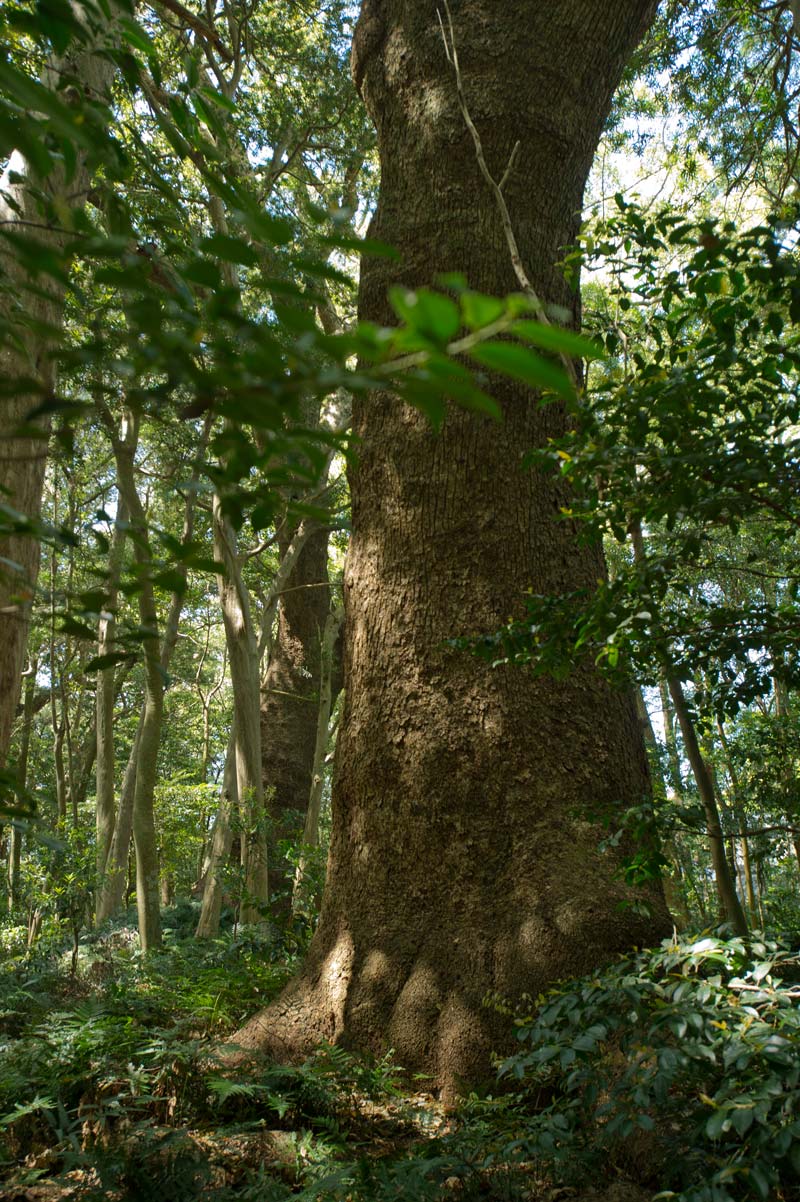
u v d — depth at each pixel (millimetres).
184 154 1660
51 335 951
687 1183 3418
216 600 19891
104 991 6953
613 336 3867
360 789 6328
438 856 5938
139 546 1292
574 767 5969
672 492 3238
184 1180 4035
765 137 14367
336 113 14883
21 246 870
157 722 10961
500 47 7125
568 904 5480
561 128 7113
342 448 1017
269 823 11398
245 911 10656
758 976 3127
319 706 17219
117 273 943
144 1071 5266
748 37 14445
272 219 940
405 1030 5547
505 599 6262
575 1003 3414
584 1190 3801
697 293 3180
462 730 6070
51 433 1014
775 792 7379
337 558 25641
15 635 5348
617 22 7461
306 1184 4109
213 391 994
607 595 3469
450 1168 3953
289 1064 5621
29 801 1562
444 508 6449
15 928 13133
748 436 3209
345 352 817
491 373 6535
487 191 6898
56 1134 4859
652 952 3602
